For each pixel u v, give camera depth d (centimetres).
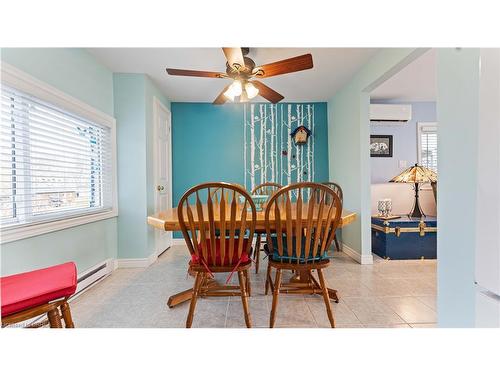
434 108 376
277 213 149
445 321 130
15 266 151
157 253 312
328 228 153
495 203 69
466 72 116
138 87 280
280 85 326
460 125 120
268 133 392
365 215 282
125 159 278
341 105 338
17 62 156
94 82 241
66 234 195
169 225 154
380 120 352
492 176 70
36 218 170
